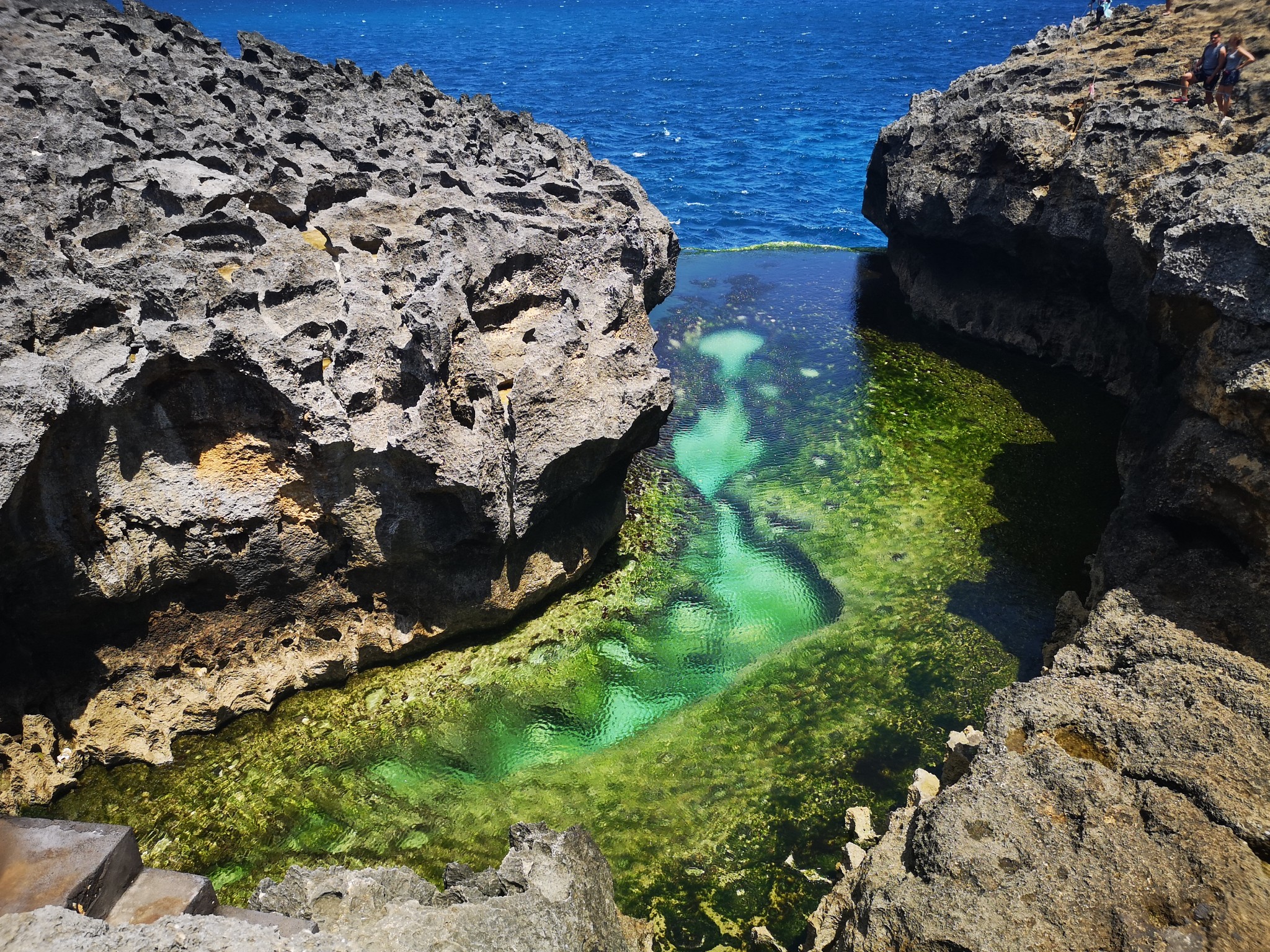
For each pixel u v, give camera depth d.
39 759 12.79
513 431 14.25
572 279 16.64
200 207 15.12
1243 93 20.28
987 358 25.72
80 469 12.04
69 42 19.86
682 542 18.28
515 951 7.49
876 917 7.53
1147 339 20.66
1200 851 7.36
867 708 14.75
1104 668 9.66
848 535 18.62
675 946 11.37
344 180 17.19
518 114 23.11
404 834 12.68
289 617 14.57
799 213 44.38
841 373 25.00
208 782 13.33
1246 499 11.88
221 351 12.61
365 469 13.62
